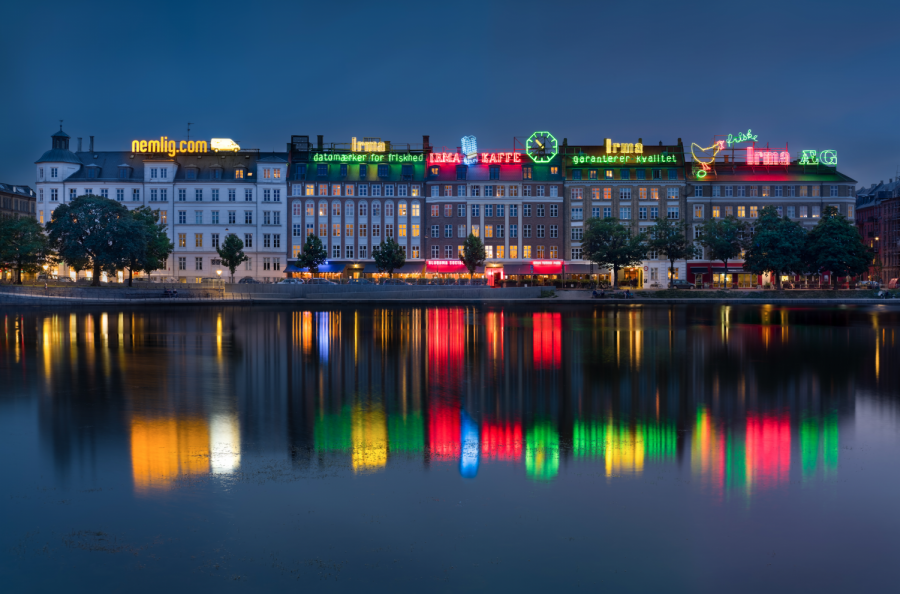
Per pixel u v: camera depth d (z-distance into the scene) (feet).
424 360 113.60
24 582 34.96
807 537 40.73
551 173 384.27
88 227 290.15
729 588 35.27
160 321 195.52
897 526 42.22
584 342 140.67
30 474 50.01
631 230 378.12
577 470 52.29
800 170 384.06
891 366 107.76
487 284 352.49
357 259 377.91
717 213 378.12
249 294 302.45
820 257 323.37
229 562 36.91
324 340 144.25
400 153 387.55
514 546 39.17
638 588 35.06
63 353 121.08
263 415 70.54
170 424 66.13
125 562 36.91
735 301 311.27
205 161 384.06
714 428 65.98
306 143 388.16
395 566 36.73
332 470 51.72
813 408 75.56
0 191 458.50
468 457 55.42
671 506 45.03
